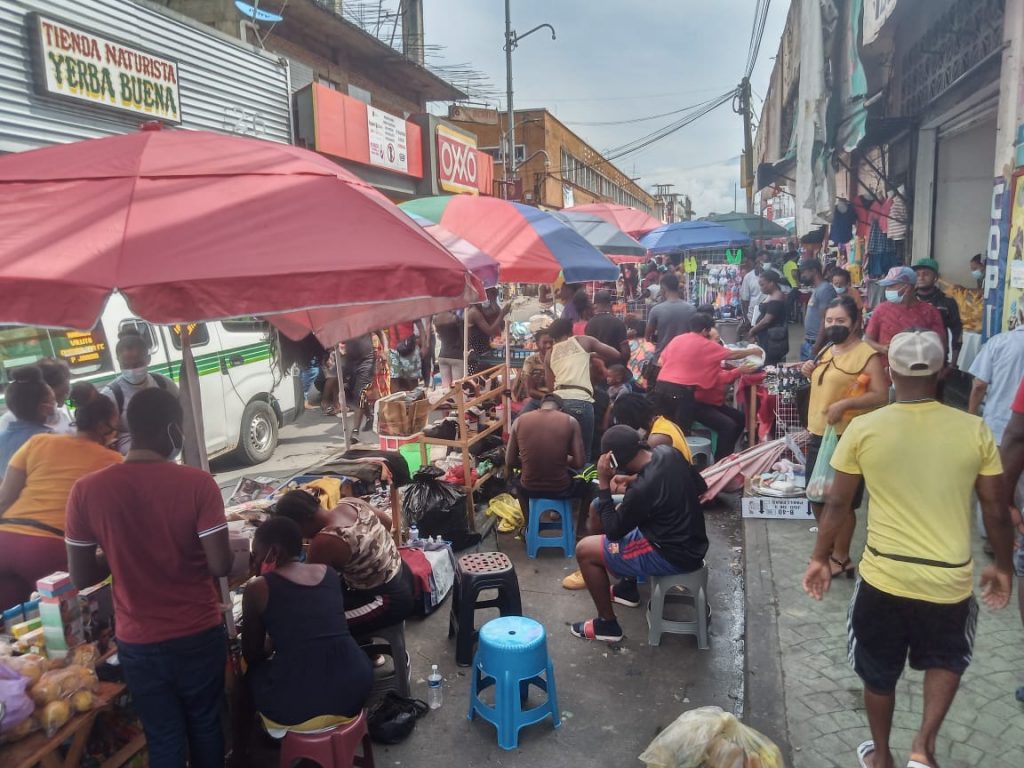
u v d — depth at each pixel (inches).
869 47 444.8
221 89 477.7
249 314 96.8
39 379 180.1
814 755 131.0
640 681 164.4
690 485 173.8
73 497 110.3
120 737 125.8
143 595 109.6
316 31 725.3
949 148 377.1
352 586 153.7
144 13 406.9
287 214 111.5
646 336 390.0
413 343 422.6
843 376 189.9
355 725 125.4
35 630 122.3
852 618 118.6
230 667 137.2
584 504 258.1
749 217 826.8
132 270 94.9
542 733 147.3
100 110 379.6
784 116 679.1
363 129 637.9
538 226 279.6
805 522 244.5
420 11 1006.4
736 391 332.2
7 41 325.7
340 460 212.4
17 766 102.3
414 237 114.9
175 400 114.3
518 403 297.4
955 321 265.0
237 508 180.1
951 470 108.4
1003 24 257.9
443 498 233.8
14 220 104.5
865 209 477.1
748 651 166.7
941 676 111.3
